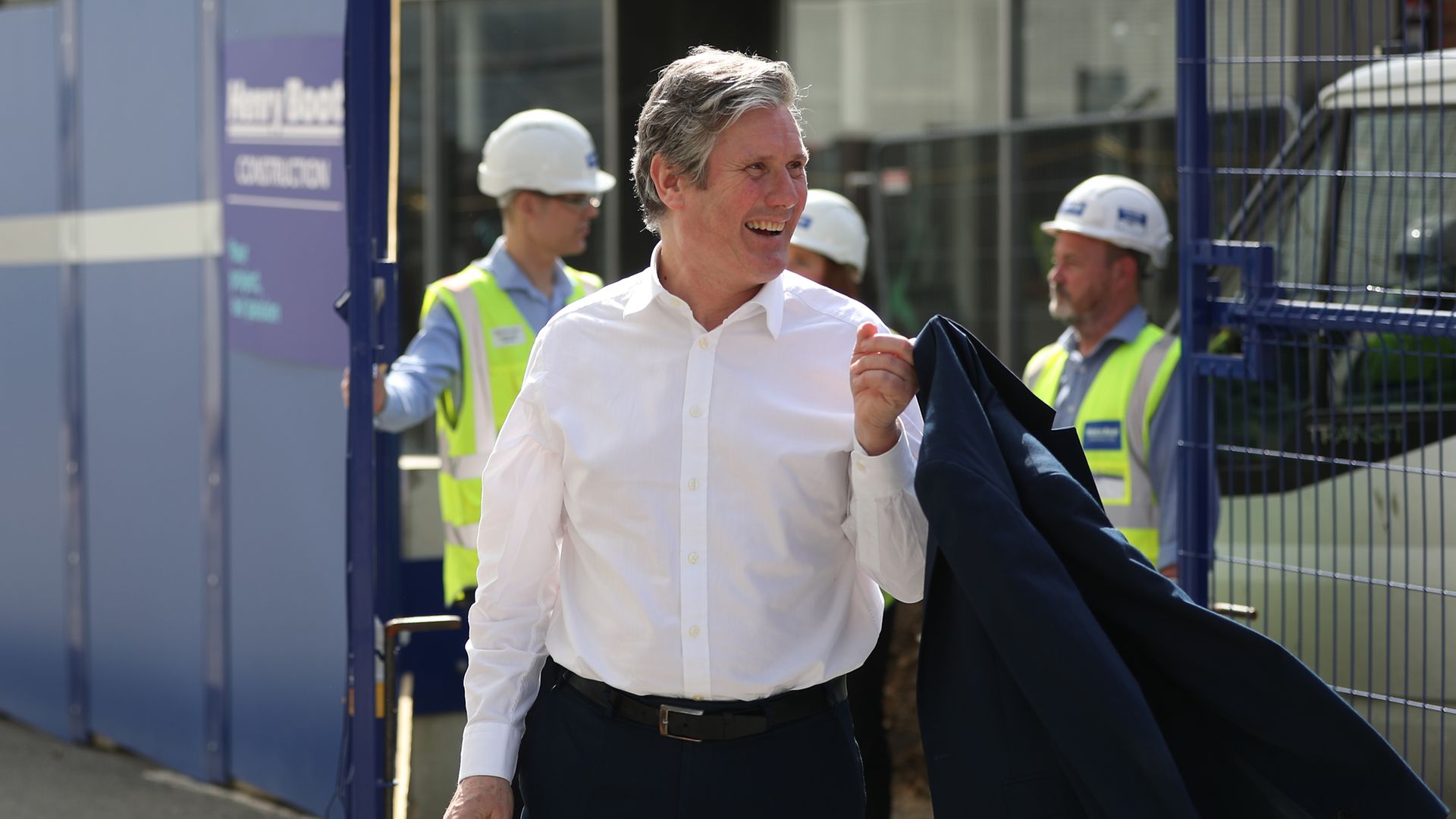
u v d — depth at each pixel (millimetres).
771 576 2496
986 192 7816
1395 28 4281
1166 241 4387
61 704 6449
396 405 4270
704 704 2510
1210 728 2301
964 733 2322
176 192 5605
